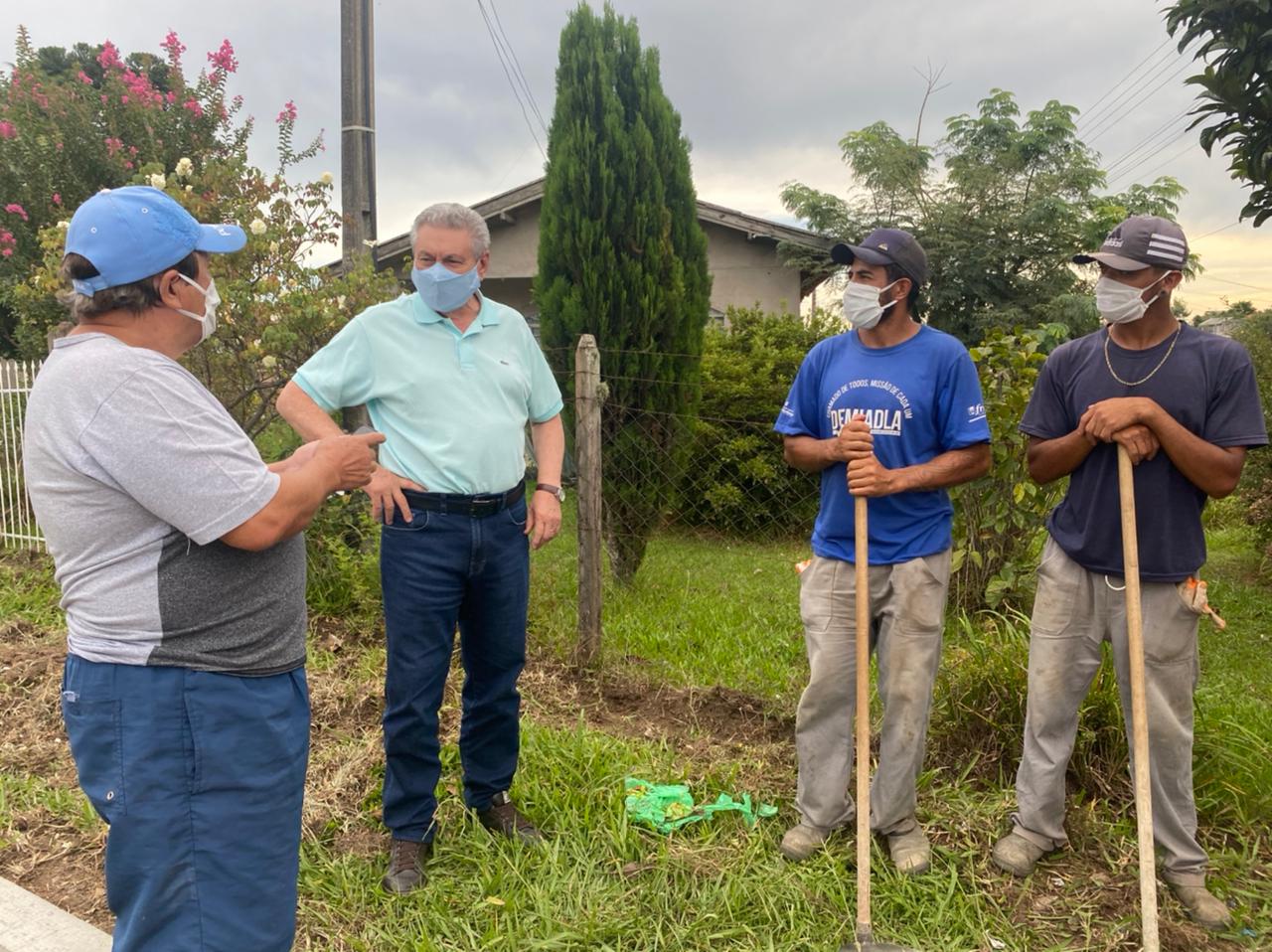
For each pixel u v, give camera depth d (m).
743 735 3.57
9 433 6.44
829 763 2.72
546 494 2.74
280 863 1.68
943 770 3.16
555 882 2.53
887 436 2.58
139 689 1.52
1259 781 2.91
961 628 4.54
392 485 2.41
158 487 1.46
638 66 5.95
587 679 4.11
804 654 4.46
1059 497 4.65
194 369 5.62
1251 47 3.40
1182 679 2.45
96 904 2.54
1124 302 2.33
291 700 1.71
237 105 8.76
